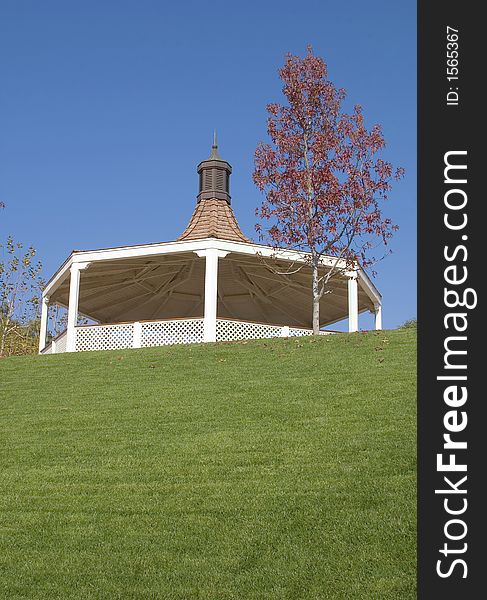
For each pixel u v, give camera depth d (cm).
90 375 1841
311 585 712
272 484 981
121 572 761
